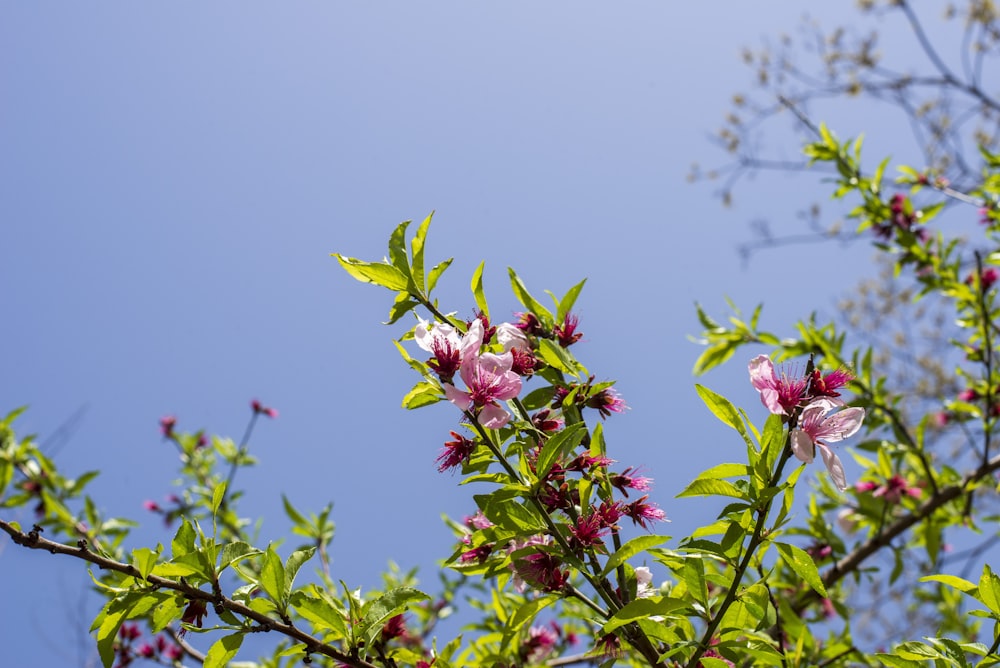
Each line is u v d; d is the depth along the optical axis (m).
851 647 0.99
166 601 0.82
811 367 0.81
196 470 1.57
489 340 0.87
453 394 0.83
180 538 0.82
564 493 0.85
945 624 1.26
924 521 1.19
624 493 0.87
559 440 0.82
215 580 0.82
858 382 1.19
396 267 0.87
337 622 0.83
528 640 0.94
